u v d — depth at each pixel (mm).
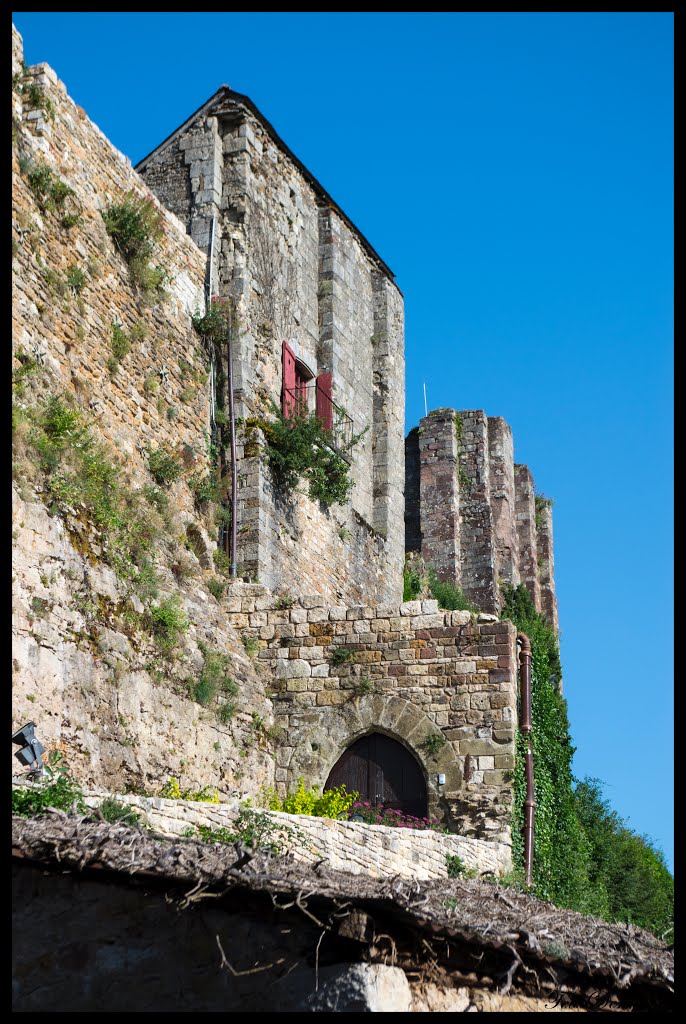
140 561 16500
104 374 18422
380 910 8102
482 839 17375
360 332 27719
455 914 9211
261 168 24188
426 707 18219
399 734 18172
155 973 8117
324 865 9891
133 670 15188
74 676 13844
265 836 12664
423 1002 8555
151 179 23484
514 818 17719
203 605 18281
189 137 23531
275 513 21656
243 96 23734
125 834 8594
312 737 18484
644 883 31422
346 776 18344
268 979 8047
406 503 37188
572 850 19781
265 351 23281
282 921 8109
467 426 38469
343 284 26891
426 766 17953
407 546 36781
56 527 14484
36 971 8117
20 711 12758
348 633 18891
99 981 8117
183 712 16203
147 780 14914
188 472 20453
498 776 17688
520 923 9930
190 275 21922
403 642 18641
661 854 35844
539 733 18984
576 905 19266
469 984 8930
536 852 18047
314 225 26406
